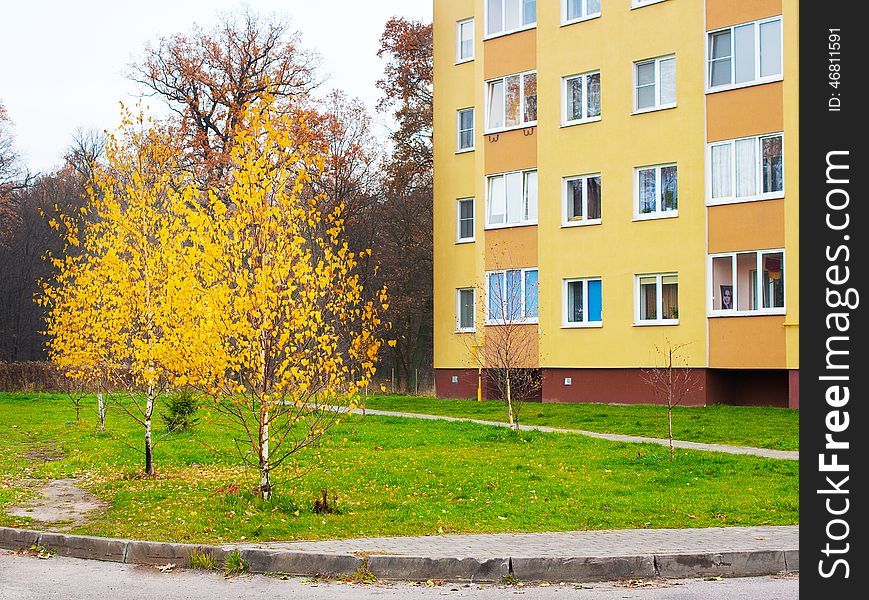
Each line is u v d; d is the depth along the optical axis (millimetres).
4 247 63344
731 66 28047
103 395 34062
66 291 20016
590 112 31094
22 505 13516
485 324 32906
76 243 20469
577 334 30906
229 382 13180
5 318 64188
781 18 27031
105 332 17047
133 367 16594
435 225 35719
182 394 23641
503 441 20375
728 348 27625
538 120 32125
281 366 12859
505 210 33062
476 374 33844
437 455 18297
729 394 28922
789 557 10094
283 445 20219
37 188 65250
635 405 28703
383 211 53844
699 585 9406
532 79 32625
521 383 28984
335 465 17219
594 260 30609
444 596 9023
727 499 13578
